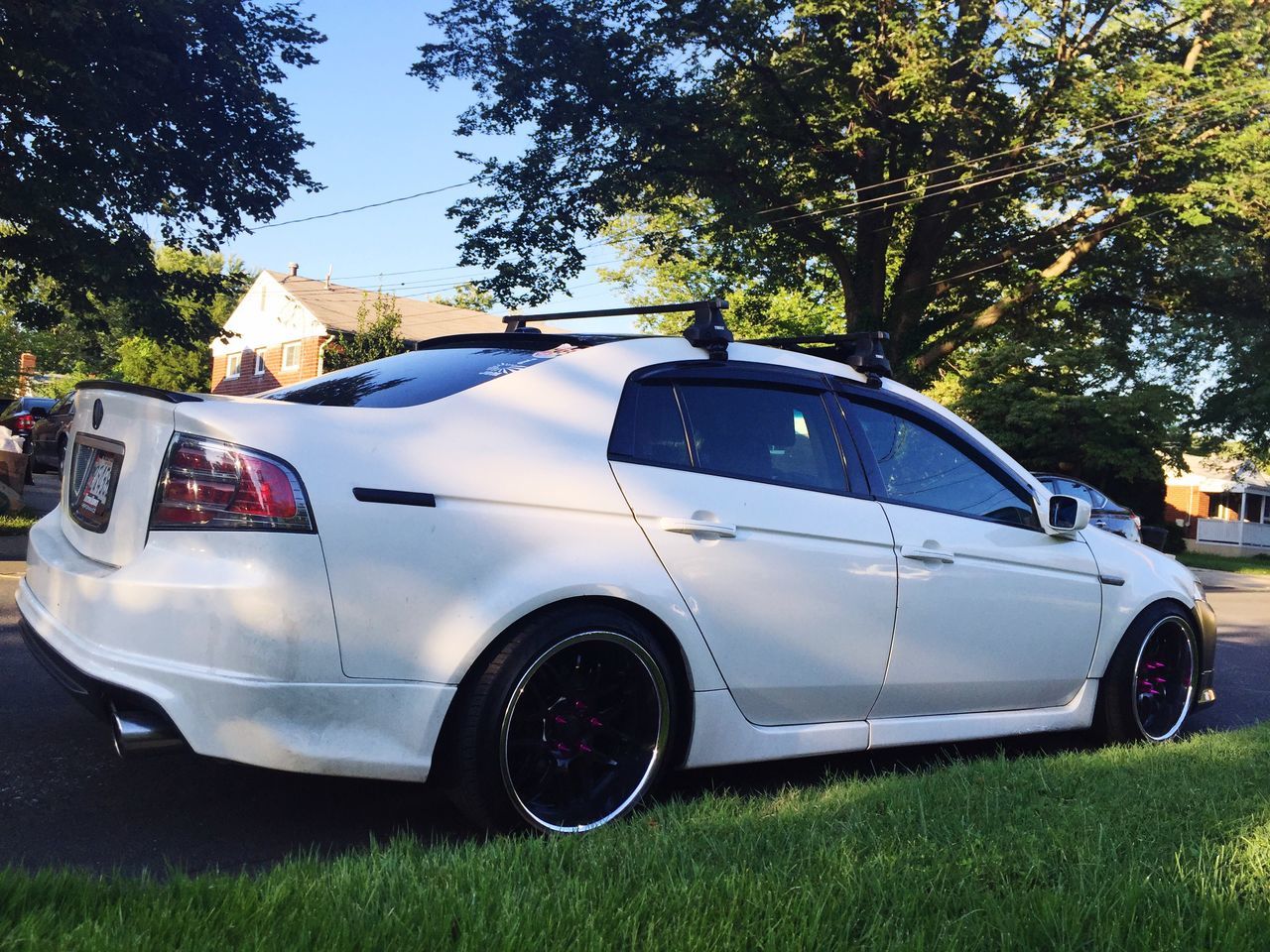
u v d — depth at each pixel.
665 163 21.31
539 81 21.00
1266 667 7.89
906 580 3.95
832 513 3.81
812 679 3.69
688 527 3.40
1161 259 24.45
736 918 2.25
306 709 2.76
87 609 2.93
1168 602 4.90
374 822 3.29
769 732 3.63
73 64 12.91
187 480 2.85
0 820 3.12
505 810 3.01
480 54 21.08
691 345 3.78
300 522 2.77
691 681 3.39
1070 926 2.26
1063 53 20.59
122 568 2.92
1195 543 40.53
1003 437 30.14
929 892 2.45
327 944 2.04
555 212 22.70
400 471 2.95
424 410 3.14
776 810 3.16
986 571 4.21
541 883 2.41
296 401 3.39
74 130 13.27
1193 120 20.08
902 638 3.93
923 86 19.00
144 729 2.75
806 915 2.27
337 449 2.90
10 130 13.38
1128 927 2.28
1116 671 4.67
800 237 24.12
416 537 2.91
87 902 2.18
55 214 13.52
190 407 2.91
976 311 25.66
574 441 3.31
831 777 4.00
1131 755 4.03
